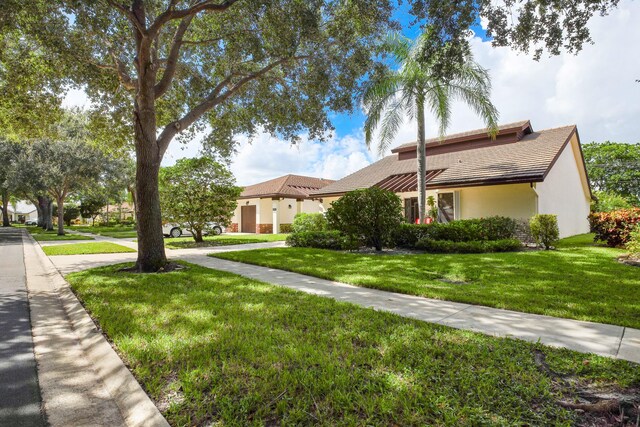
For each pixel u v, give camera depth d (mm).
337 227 11430
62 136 22062
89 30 8461
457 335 3516
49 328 4367
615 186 34750
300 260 9469
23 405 2504
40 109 11953
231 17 9305
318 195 21656
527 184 13133
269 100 12406
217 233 25234
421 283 6113
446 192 15875
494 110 13125
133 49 10422
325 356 3023
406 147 21359
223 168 17078
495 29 6430
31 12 7391
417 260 8891
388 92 13625
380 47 11250
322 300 5055
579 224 17734
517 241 11227
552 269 7203
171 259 10383
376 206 11000
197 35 11281
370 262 8805
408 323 3949
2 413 2389
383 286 5910
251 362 2951
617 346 3244
